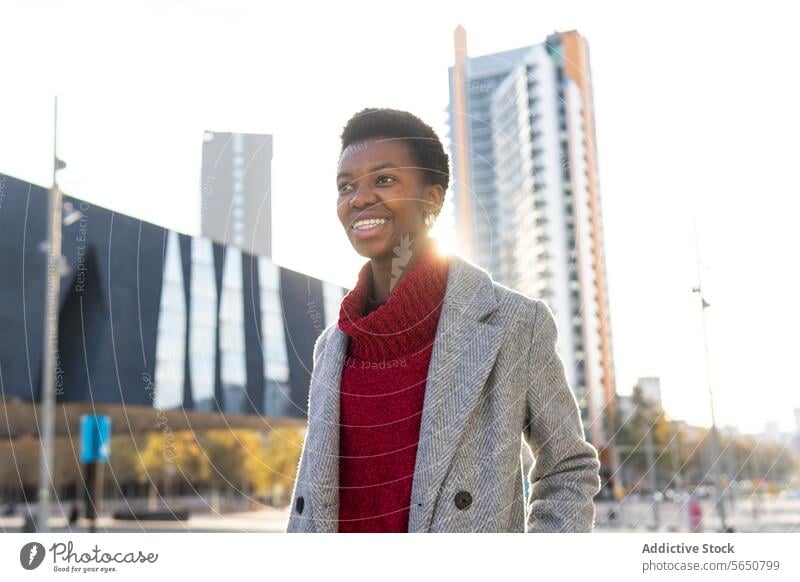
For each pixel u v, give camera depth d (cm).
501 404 118
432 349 122
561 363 126
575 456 125
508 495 116
